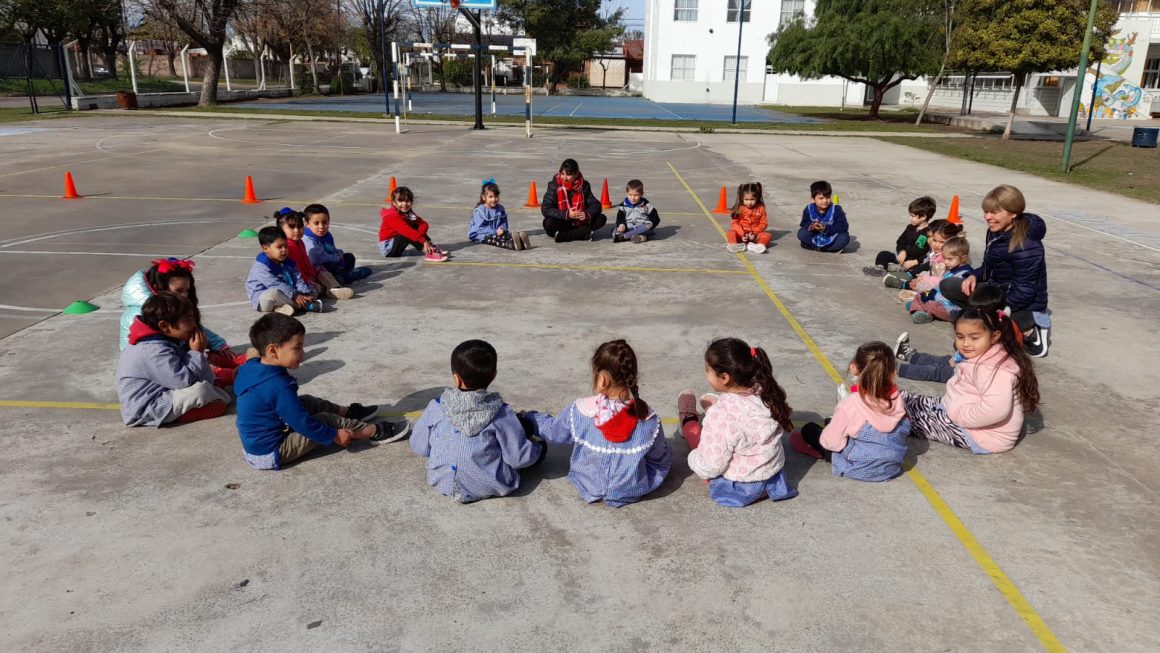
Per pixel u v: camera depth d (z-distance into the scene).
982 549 3.11
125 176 13.23
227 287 6.72
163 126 23.73
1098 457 3.91
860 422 3.55
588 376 4.83
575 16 56.50
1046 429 4.23
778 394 3.40
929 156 19.64
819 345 5.50
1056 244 9.09
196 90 43.03
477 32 24.48
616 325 5.88
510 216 10.50
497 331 5.68
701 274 7.51
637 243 8.89
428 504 3.39
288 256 6.12
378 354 5.17
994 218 5.29
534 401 4.43
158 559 2.97
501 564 2.98
